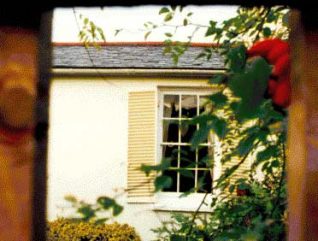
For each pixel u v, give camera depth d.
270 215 1.51
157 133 8.06
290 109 0.68
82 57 8.25
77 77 8.15
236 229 1.24
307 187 0.63
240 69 0.90
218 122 0.97
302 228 0.63
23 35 0.64
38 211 0.64
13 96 0.64
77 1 0.63
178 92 8.08
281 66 0.75
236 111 0.72
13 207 0.64
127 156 8.06
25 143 0.64
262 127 1.08
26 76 0.64
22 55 0.64
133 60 8.13
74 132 8.16
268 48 0.81
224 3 0.63
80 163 8.12
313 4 0.62
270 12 2.05
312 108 0.63
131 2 0.63
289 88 0.74
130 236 7.56
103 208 0.77
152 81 8.05
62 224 7.46
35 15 0.64
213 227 2.55
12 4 0.64
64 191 8.05
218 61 7.72
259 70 0.69
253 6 0.63
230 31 2.31
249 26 2.20
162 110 8.12
